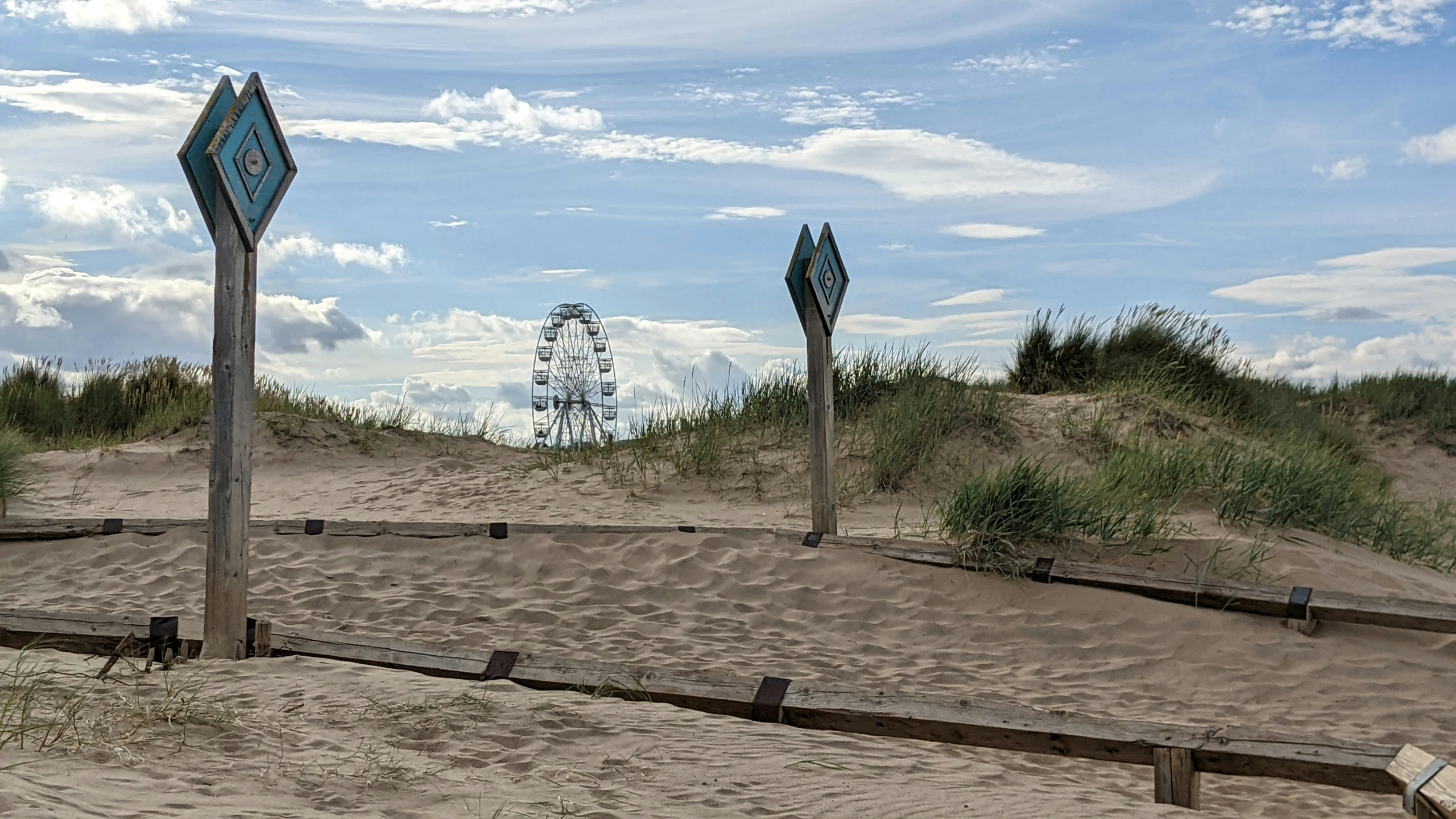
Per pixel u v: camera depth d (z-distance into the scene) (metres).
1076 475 10.30
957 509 9.03
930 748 5.27
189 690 5.11
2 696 4.58
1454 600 8.56
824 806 4.16
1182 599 7.89
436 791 3.90
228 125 6.05
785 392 13.98
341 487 13.66
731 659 7.03
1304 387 19.19
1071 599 7.99
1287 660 7.21
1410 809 3.82
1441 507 13.29
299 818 3.38
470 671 5.96
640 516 11.09
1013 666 7.18
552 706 5.23
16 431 16.25
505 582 8.77
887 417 12.55
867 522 10.62
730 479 12.21
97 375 18.75
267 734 4.43
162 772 3.74
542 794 4.00
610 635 7.55
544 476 13.10
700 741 4.92
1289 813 5.16
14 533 9.88
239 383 6.28
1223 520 9.82
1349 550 9.55
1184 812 4.41
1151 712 6.39
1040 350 15.26
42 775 3.43
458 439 16.95
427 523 9.62
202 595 8.42
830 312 9.50
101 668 5.53
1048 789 4.70
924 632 7.70
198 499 12.99
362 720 4.83
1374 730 6.23
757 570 8.70
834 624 7.85
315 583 8.62
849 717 5.30
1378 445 16.75
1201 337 15.33
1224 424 13.60
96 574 9.05
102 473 14.24
